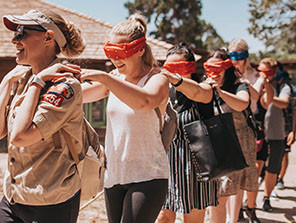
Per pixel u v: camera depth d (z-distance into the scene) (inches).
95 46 519.2
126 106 96.8
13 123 81.1
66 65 86.8
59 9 618.5
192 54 137.0
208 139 122.6
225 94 133.3
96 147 96.7
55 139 82.4
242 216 196.2
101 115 573.0
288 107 231.3
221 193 143.6
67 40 91.6
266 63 197.3
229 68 146.8
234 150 124.0
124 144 96.7
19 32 84.0
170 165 127.8
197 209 128.5
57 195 82.7
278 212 212.2
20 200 83.0
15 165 83.7
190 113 128.4
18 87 90.8
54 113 79.7
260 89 173.3
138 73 102.1
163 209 131.0
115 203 100.8
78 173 88.5
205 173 121.9
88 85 106.8
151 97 88.5
